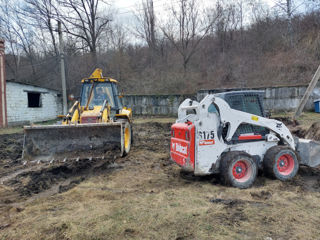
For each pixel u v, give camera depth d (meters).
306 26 17.94
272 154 4.29
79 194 3.96
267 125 4.43
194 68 20.00
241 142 4.36
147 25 22.59
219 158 4.21
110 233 2.69
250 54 18.81
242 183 4.07
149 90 18.66
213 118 4.11
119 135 5.62
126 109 7.95
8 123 13.82
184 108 4.68
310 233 2.68
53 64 21.22
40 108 16.44
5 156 7.23
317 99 12.19
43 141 5.63
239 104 4.45
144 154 7.06
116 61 21.62
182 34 19.59
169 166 5.72
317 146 4.60
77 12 20.08
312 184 4.32
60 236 2.67
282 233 2.69
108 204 3.49
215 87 16.84
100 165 5.74
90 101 7.07
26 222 3.00
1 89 13.24
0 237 2.68
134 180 4.72
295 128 8.50
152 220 2.96
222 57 19.58
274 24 19.81
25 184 4.68
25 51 23.50
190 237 2.62
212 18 19.78
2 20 21.69
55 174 5.28
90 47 20.89
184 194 3.84
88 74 20.45
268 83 15.20
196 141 4.03
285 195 3.74
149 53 22.94
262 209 3.27
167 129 12.28
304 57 15.88
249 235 2.66
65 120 6.30
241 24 21.42
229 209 3.29
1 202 3.85
